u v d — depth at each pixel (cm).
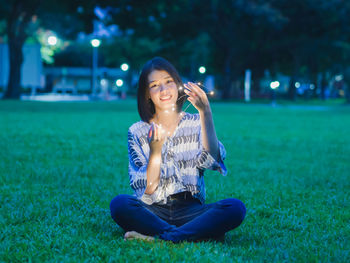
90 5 2889
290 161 752
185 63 5103
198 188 304
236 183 552
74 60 6006
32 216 377
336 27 4234
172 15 4066
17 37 3216
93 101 3462
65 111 1970
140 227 297
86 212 395
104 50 5544
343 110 2827
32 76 3588
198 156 302
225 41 4541
